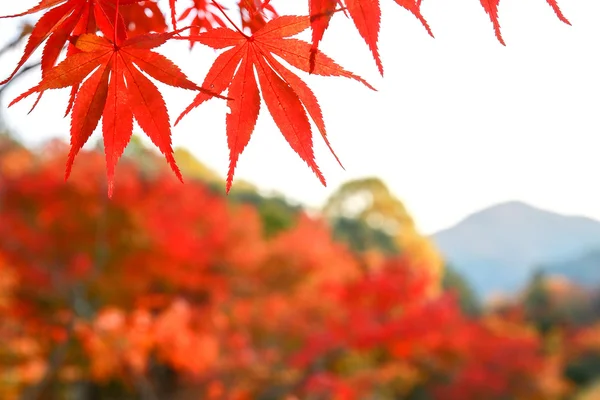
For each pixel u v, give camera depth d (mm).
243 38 924
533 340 13414
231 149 968
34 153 12078
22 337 7504
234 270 13031
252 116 970
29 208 11219
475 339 10750
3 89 957
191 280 11469
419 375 10375
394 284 9242
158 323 6984
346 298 9609
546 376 13695
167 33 877
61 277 9406
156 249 11078
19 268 9250
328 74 921
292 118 954
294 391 9062
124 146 909
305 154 952
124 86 889
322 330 10117
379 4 859
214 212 13086
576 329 29469
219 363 9023
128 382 8016
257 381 9109
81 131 890
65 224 10719
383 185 27969
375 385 10078
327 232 14734
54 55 927
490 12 943
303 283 13547
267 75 952
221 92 968
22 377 6844
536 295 36156
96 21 946
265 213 20625
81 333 6781
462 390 11445
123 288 10539
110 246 10922
